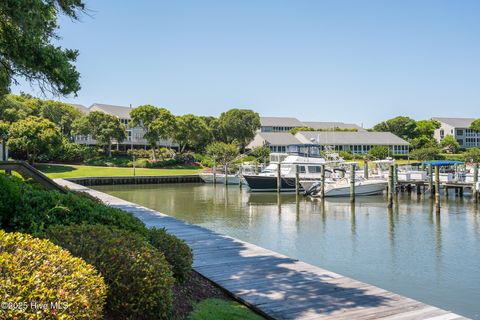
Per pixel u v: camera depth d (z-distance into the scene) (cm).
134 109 6444
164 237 714
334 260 1361
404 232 1809
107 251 492
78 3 1001
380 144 7712
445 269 1256
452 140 8075
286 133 7975
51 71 1013
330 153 5269
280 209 2581
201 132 6931
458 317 595
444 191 3297
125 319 472
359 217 2236
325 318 590
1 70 1097
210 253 981
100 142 6272
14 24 909
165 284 497
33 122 4956
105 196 2362
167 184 4688
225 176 4375
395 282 1140
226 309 621
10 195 661
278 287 730
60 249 397
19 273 310
